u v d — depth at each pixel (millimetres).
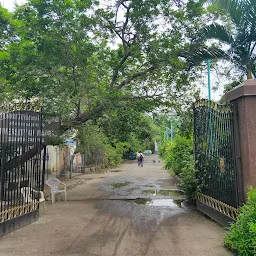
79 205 9539
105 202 10070
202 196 8188
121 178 18312
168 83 11508
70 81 9203
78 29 9141
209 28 9352
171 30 9859
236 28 8836
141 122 13945
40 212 8438
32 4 9180
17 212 6688
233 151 6117
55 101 9383
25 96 10227
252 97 5820
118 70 10906
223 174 6641
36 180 7648
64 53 9086
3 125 6387
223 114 6598
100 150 24625
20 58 9602
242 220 4668
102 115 11195
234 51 9242
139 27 9805
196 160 8727
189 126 12531
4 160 6336
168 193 12000
